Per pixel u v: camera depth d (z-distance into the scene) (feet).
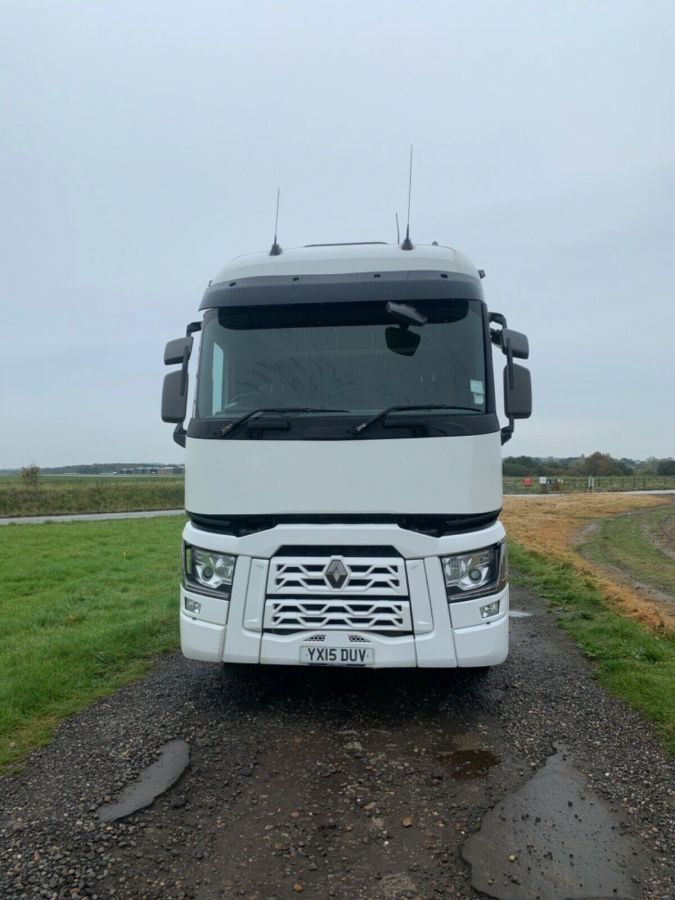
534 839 10.65
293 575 14.71
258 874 9.81
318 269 16.21
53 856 10.26
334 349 15.80
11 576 39.73
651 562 58.54
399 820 11.25
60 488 128.98
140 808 11.67
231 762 13.51
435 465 14.60
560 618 26.78
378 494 14.57
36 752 14.14
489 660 14.70
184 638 15.74
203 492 15.44
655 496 173.68
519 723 15.57
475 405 15.31
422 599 14.48
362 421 14.76
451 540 14.58
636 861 10.09
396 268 16.05
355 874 9.80
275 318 16.15
